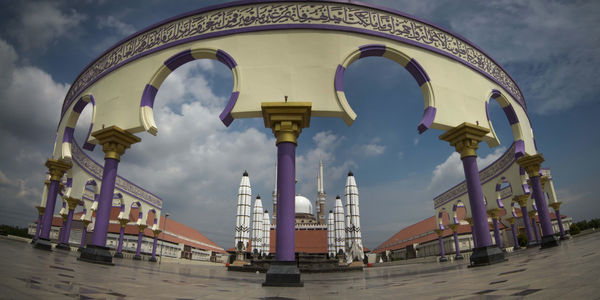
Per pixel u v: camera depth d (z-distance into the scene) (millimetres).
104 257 8773
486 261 8266
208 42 9180
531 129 13617
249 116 8445
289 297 4273
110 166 9516
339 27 8922
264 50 8742
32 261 6008
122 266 9508
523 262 7008
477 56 11086
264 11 9086
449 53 10203
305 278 11219
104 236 9023
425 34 9984
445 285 4672
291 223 7109
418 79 9797
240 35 8969
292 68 8555
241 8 9266
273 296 4375
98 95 10758
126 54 10586
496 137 10281
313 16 8961
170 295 3838
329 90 8430
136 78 10023
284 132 7738
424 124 9227
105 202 9164
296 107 7785
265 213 37562
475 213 8906
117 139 9641
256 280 8453
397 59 9578
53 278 4160
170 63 9586
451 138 9820
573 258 5637
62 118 13734
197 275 9242
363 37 9078
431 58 9875
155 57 9898
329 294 4664
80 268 6324
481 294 3338
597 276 3371
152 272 8414
